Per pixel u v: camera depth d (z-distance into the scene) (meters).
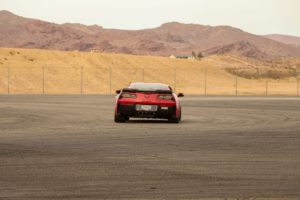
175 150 27.03
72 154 25.42
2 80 150.62
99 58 190.75
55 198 16.17
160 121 45.16
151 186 18.02
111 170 21.09
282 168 21.84
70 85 159.25
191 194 16.81
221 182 18.80
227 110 60.50
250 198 16.31
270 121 45.47
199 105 71.75
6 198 16.14
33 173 20.33
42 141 30.50
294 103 78.88
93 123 42.59
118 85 169.12
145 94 42.47
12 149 27.08
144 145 28.94
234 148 27.97
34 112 54.78
